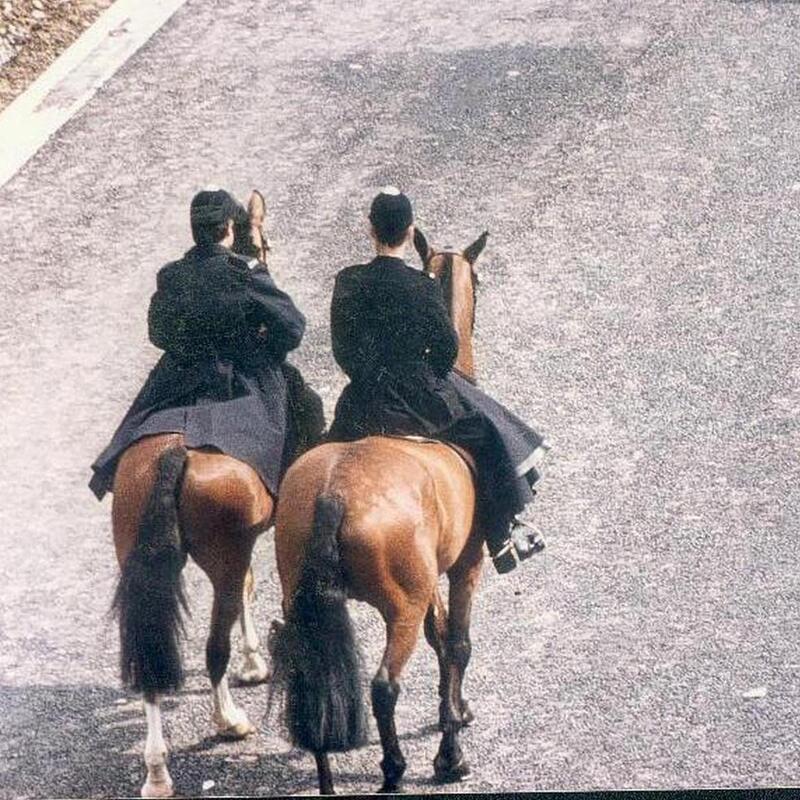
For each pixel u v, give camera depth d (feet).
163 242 56.95
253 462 33.50
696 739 35.83
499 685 37.78
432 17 72.84
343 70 68.18
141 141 63.36
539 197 59.06
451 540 32.89
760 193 58.75
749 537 42.37
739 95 65.31
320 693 30.17
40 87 67.67
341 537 30.68
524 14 72.84
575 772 35.01
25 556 42.88
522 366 49.75
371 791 34.73
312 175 60.59
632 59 68.49
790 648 38.47
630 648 38.73
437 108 65.10
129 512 32.94
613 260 55.21
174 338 34.86
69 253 56.65
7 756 36.11
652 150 61.77
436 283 33.81
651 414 47.39
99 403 49.06
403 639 31.45
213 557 33.42
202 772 35.40
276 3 74.79
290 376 36.42
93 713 37.45
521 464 34.35
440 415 33.83
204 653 39.45
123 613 32.04
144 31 72.18
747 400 47.91
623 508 43.62
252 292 35.06
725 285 53.62
